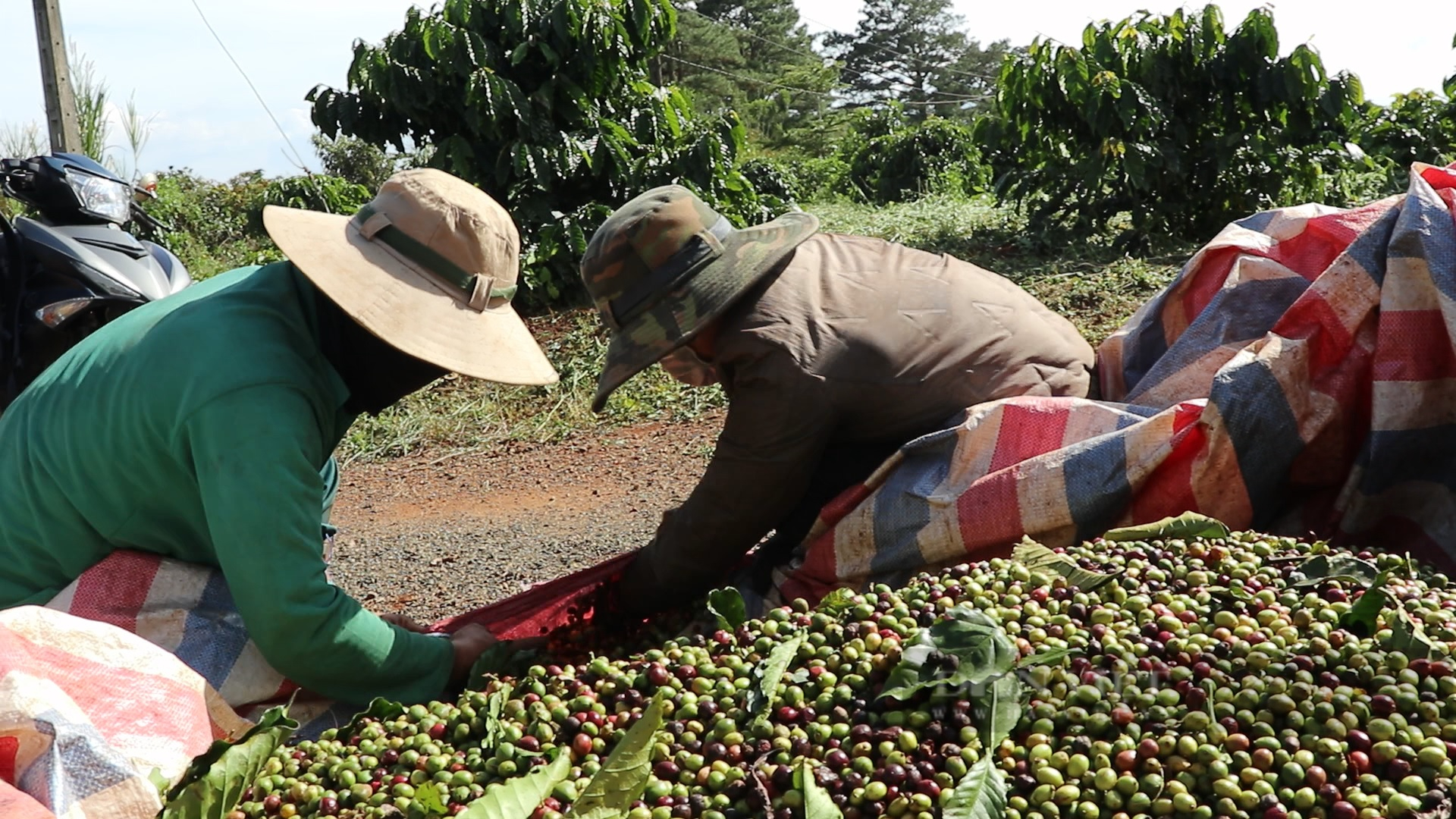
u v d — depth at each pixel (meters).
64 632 2.03
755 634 2.20
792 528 3.14
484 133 9.07
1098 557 2.32
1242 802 1.65
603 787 1.74
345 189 11.19
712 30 47.19
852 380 2.76
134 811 1.81
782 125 47.12
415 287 2.49
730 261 2.73
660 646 2.95
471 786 1.94
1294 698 1.78
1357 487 2.67
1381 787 1.65
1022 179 9.51
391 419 7.75
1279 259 3.17
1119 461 2.62
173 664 2.13
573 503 6.00
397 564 5.26
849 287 2.86
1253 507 2.64
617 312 2.80
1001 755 1.78
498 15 9.24
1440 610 2.05
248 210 13.78
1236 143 8.72
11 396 5.86
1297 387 2.63
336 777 2.02
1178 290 3.31
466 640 2.67
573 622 3.03
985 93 63.56
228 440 2.29
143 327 2.53
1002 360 2.94
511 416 7.63
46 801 1.74
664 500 5.84
